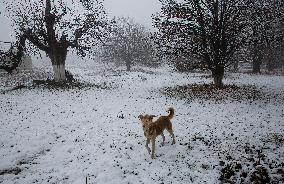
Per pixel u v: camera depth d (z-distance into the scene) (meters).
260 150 9.95
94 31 27.22
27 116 14.91
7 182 8.46
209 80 32.31
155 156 9.96
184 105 17.55
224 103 17.88
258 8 22.67
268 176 8.24
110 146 10.88
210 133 11.96
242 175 8.44
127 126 13.26
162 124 10.24
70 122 13.88
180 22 23.08
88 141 11.45
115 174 8.84
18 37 25.72
